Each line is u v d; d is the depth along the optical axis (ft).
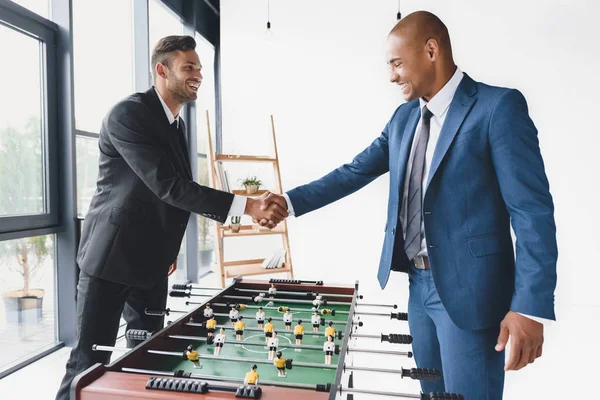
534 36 14.51
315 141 16.08
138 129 6.22
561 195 14.56
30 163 9.47
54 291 10.37
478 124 4.54
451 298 4.66
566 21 14.32
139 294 6.89
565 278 14.62
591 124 14.33
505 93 4.52
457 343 4.76
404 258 5.57
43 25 9.52
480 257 4.56
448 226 4.69
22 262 9.47
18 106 9.16
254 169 16.33
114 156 6.54
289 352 5.04
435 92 4.90
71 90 10.02
